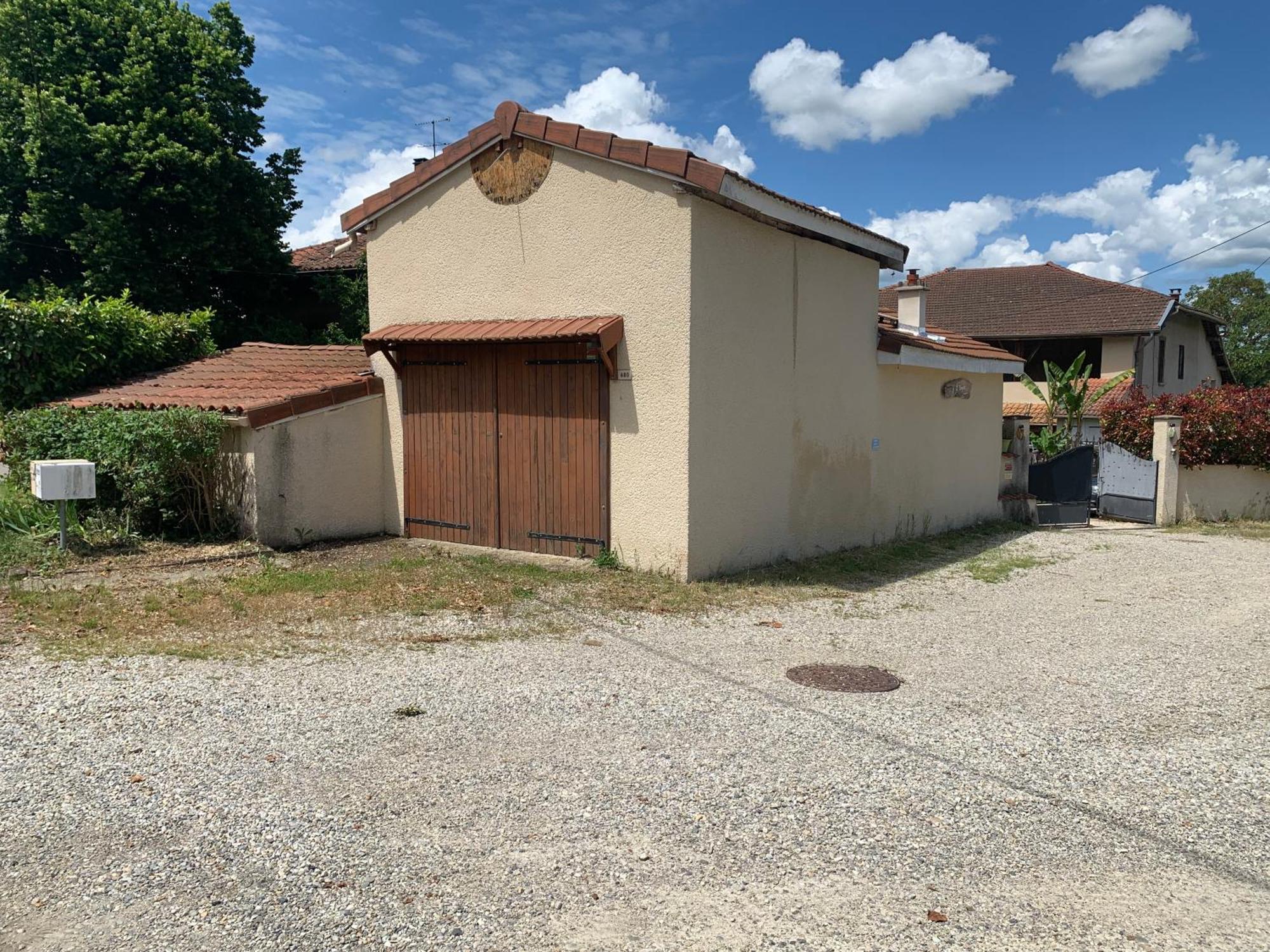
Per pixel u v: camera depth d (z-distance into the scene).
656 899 2.97
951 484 13.05
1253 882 3.21
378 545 9.63
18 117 16.69
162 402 9.90
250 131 19.36
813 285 9.56
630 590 7.68
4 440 10.66
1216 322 27.41
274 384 10.24
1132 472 15.80
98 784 3.68
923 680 5.63
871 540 11.14
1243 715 5.09
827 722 4.74
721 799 3.75
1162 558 11.23
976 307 26.97
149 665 5.18
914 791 3.90
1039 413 23.39
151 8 18.42
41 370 11.28
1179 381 27.06
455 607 6.91
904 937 2.80
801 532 9.75
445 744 4.24
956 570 9.95
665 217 7.89
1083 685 5.63
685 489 7.95
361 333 21.58
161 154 16.94
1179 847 3.46
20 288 17.95
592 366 8.51
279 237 20.42
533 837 3.37
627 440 8.31
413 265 10.02
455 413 9.66
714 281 8.07
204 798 3.58
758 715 4.81
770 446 9.08
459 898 2.94
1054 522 15.01
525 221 8.94
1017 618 7.60
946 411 12.76
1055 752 4.43
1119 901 3.06
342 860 3.16
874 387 10.89
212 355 12.92
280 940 2.68
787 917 2.89
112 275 16.72
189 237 17.97
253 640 5.83
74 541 8.67
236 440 9.20
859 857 3.31
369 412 10.21
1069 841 3.49
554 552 8.95
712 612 7.16
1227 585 9.39
